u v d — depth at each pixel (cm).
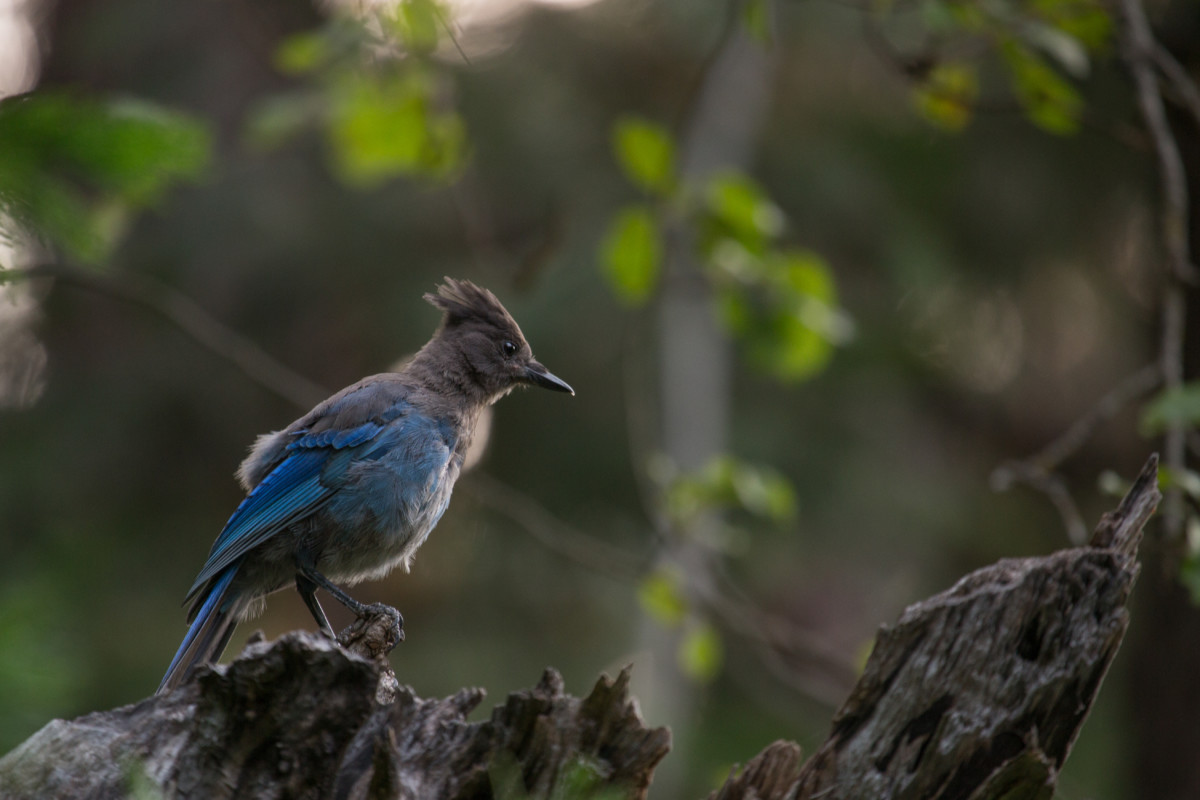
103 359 1647
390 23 890
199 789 417
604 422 1544
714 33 1525
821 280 956
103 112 422
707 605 979
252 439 1631
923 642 436
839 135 1627
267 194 1611
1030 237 1602
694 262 1003
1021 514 1655
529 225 1552
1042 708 420
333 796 429
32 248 468
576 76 1636
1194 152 1069
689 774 1343
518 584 1546
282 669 416
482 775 432
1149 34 854
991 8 837
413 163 1005
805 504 1557
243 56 1683
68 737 423
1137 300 1612
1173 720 1104
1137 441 1492
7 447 1577
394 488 782
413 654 1502
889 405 1636
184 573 1559
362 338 1652
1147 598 1130
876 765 431
